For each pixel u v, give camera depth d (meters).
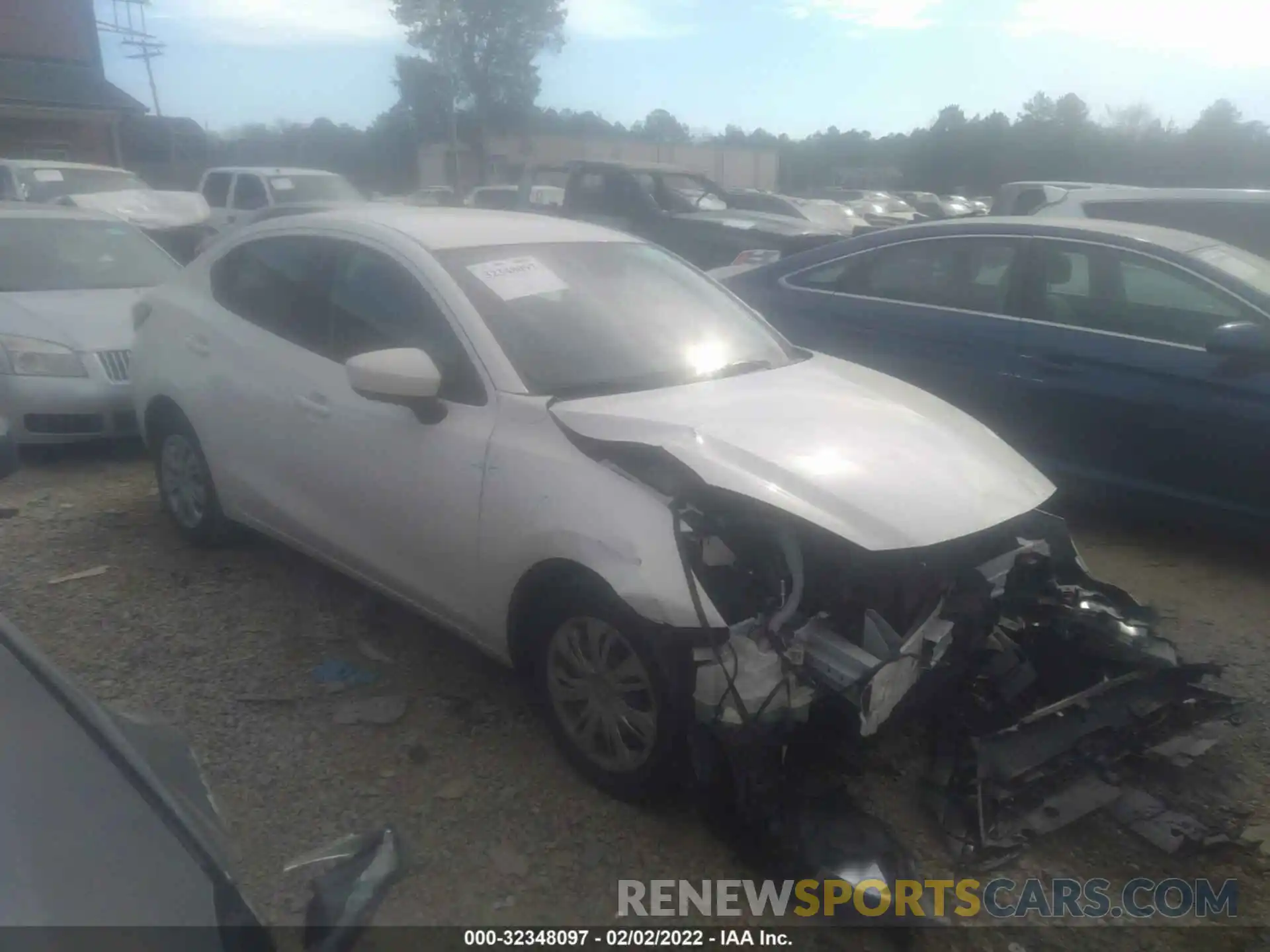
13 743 1.74
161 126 35.19
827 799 3.36
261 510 4.79
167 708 3.98
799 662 3.19
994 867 3.23
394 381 3.65
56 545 5.52
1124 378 5.43
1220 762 3.82
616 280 4.50
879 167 58.62
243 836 3.29
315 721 3.93
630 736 3.43
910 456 3.63
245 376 4.70
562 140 43.31
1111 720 3.60
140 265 8.26
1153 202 9.03
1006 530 3.59
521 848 3.29
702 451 3.39
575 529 3.34
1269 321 5.09
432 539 3.88
